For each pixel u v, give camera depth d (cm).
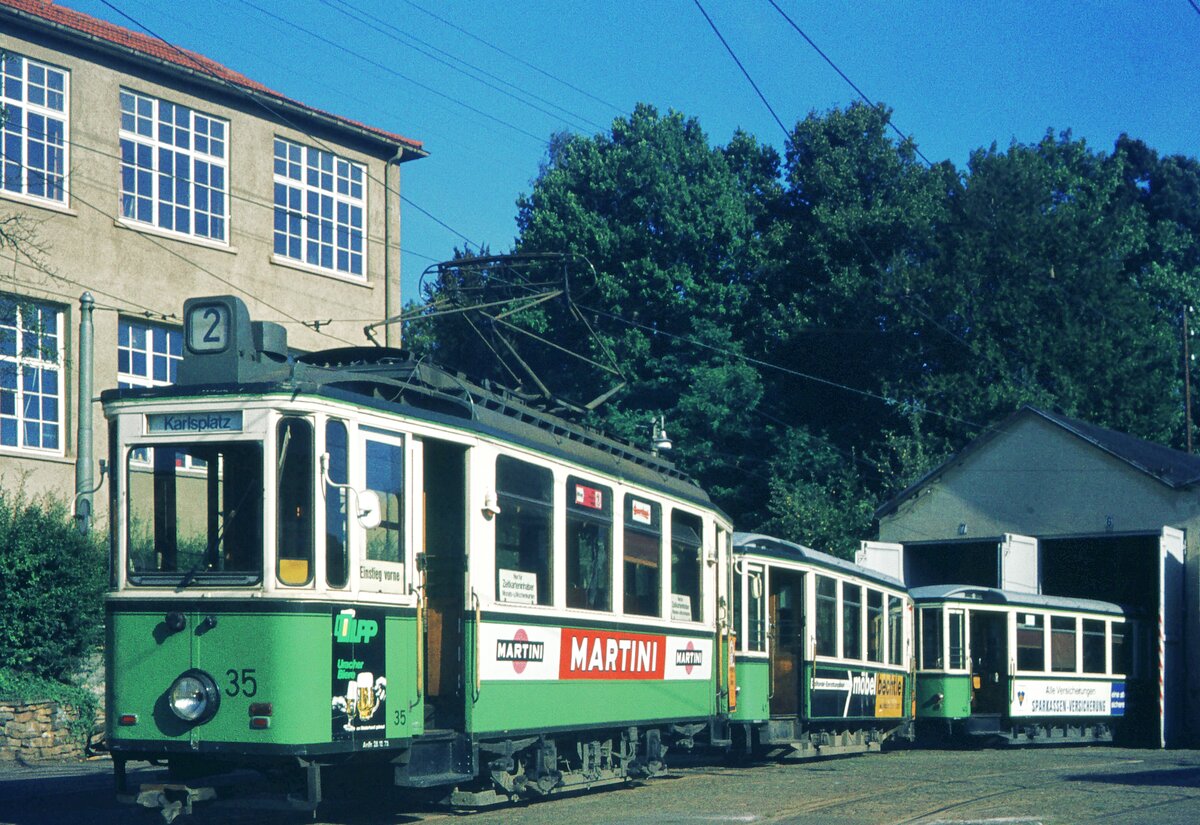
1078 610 3178
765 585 2022
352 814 1281
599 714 1439
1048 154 5666
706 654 1722
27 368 2217
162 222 2628
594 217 4888
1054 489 3519
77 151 2473
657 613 1591
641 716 1538
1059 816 1320
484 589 1236
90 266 2483
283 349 1174
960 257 4838
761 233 5350
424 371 1261
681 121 5219
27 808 1342
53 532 2034
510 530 1284
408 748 1133
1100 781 1753
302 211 2905
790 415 5019
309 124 2914
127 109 2581
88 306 2156
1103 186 5694
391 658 1123
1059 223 4950
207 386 1092
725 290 4978
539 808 1353
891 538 3725
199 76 2670
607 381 4903
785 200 5312
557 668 1355
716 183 5047
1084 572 3944
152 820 1240
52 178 2447
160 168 2630
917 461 4344
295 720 1038
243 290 2752
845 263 5072
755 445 4869
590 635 1423
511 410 1361
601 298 4853
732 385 4772
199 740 1054
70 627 2025
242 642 1052
